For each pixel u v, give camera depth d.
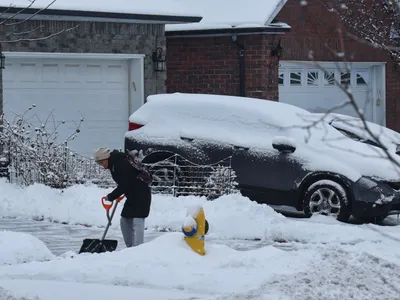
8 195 20.42
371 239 16.62
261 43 29.05
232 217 17.66
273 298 10.33
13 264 13.33
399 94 34.25
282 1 29.19
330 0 31.28
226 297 10.57
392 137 21.19
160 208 18.75
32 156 22.17
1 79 25.11
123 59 27.66
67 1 25.94
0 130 24.12
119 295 11.15
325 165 19.08
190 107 21.09
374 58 33.31
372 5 22.00
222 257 12.84
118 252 12.95
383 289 10.84
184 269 12.27
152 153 20.95
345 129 21.25
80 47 26.47
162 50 27.81
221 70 29.70
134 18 26.72
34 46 25.72
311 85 32.31
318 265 11.80
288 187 19.44
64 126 26.77
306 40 31.42
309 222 18.31
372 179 18.86
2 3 24.34
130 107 27.81
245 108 20.48
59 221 18.95
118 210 18.81
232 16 29.36
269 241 16.78
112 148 27.59
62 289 11.47
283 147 19.36
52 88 26.53
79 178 21.95
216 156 20.30
